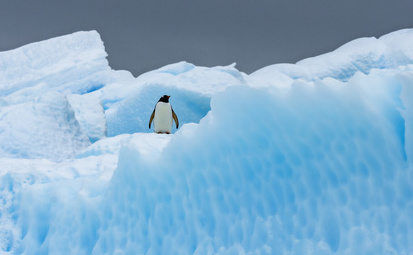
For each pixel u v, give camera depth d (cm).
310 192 674
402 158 611
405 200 601
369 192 626
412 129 593
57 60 4512
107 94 4134
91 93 4278
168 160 824
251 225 719
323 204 659
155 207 838
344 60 4191
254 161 730
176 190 816
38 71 4381
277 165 710
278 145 706
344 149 648
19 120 1878
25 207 1028
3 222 1027
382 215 612
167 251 801
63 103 2055
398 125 628
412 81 587
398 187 607
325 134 664
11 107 2052
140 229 849
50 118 1945
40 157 1794
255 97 707
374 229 612
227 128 743
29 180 1090
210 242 752
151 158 855
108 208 913
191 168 798
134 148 873
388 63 4059
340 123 649
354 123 638
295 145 689
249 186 734
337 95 645
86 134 2305
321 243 644
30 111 1927
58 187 1034
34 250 985
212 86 2825
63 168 1140
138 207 862
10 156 1766
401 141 619
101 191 986
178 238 796
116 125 3172
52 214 1005
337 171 653
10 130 1841
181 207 809
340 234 636
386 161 618
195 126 823
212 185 770
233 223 740
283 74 3994
